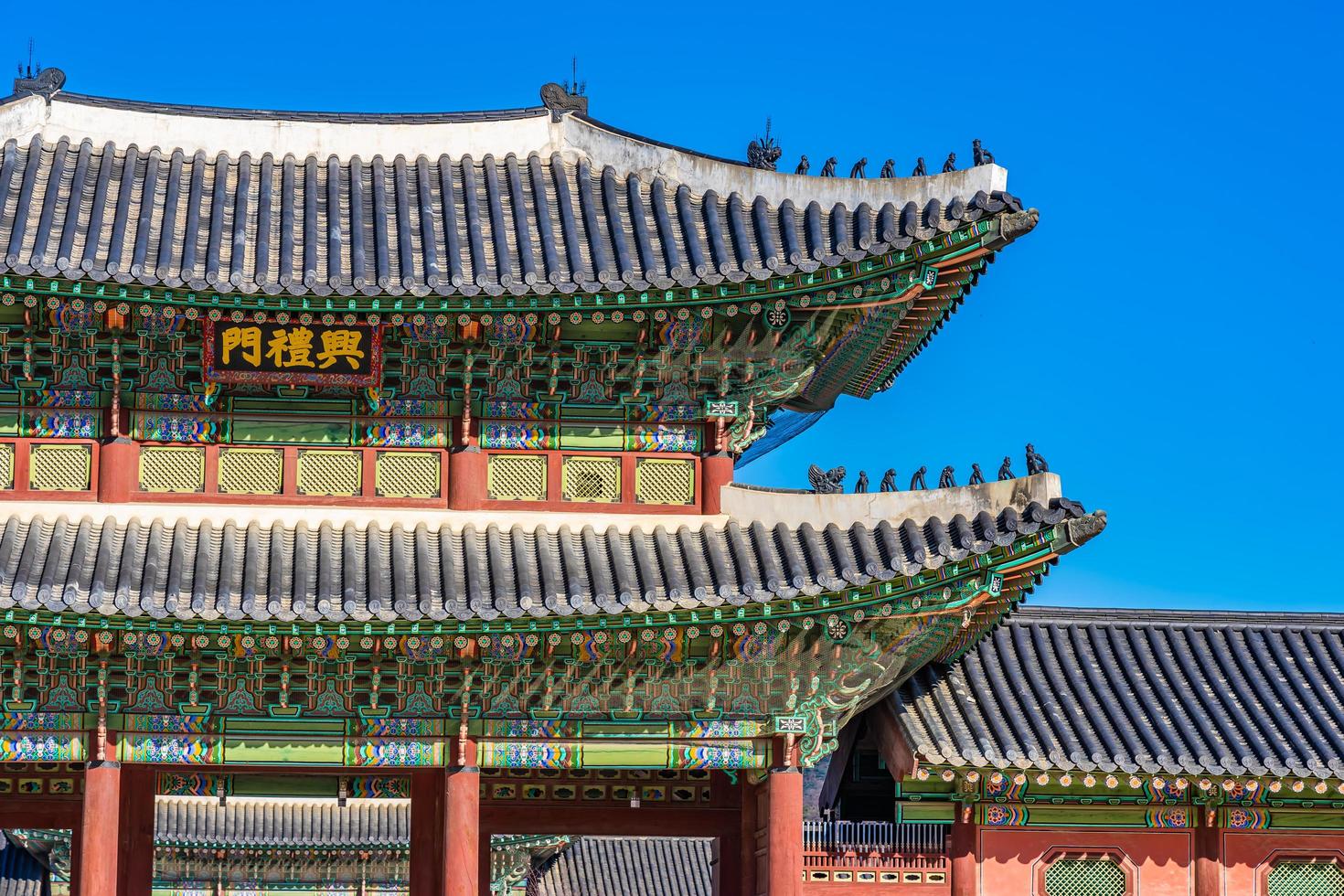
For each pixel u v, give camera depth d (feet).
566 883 188.55
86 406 88.69
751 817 95.86
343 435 89.97
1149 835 93.76
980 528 84.33
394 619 81.66
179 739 86.38
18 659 84.58
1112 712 94.07
